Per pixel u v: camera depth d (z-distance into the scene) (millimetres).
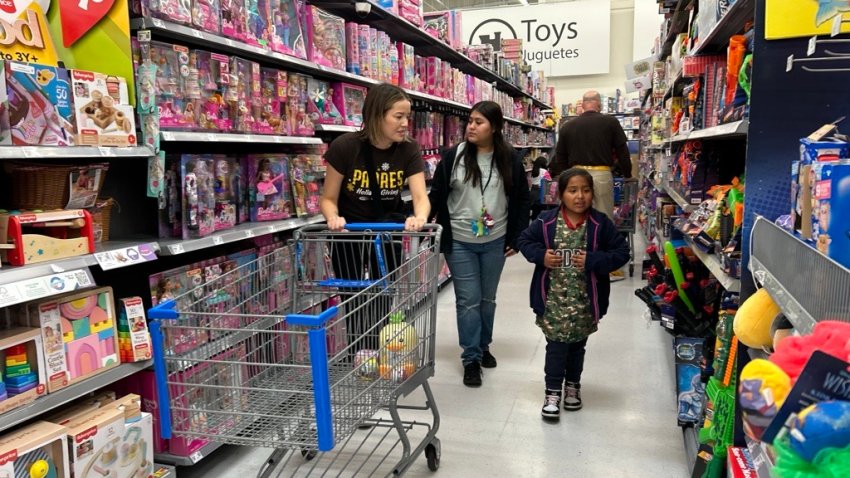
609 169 5223
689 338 2662
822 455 662
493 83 7895
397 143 2668
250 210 2818
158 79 2178
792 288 1040
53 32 2027
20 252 1709
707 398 2234
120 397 2225
